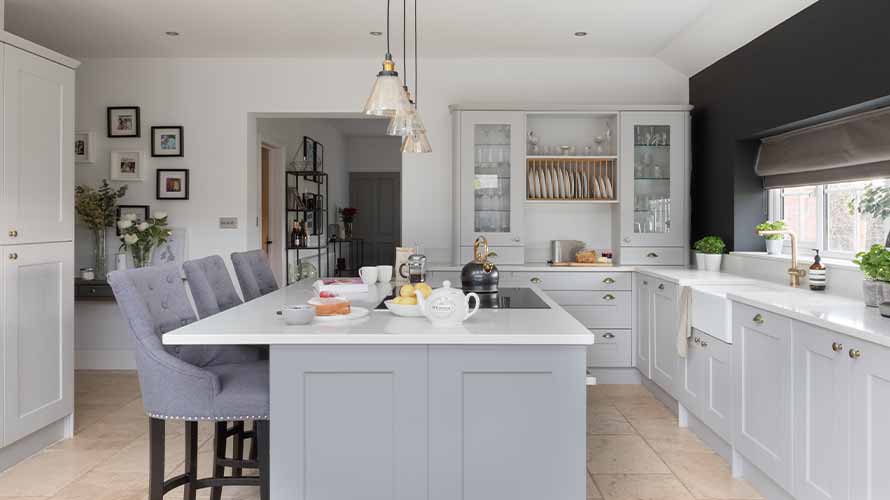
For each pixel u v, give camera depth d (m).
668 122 5.02
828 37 3.41
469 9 4.07
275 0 3.90
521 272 4.92
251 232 5.44
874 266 2.65
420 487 2.16
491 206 5.05
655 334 4.41
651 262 5.05
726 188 4.61
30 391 3.34
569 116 5.27
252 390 2.29
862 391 2.12
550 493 2.16
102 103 5.31
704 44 4.61
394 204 10.59
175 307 2.69
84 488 2.96
